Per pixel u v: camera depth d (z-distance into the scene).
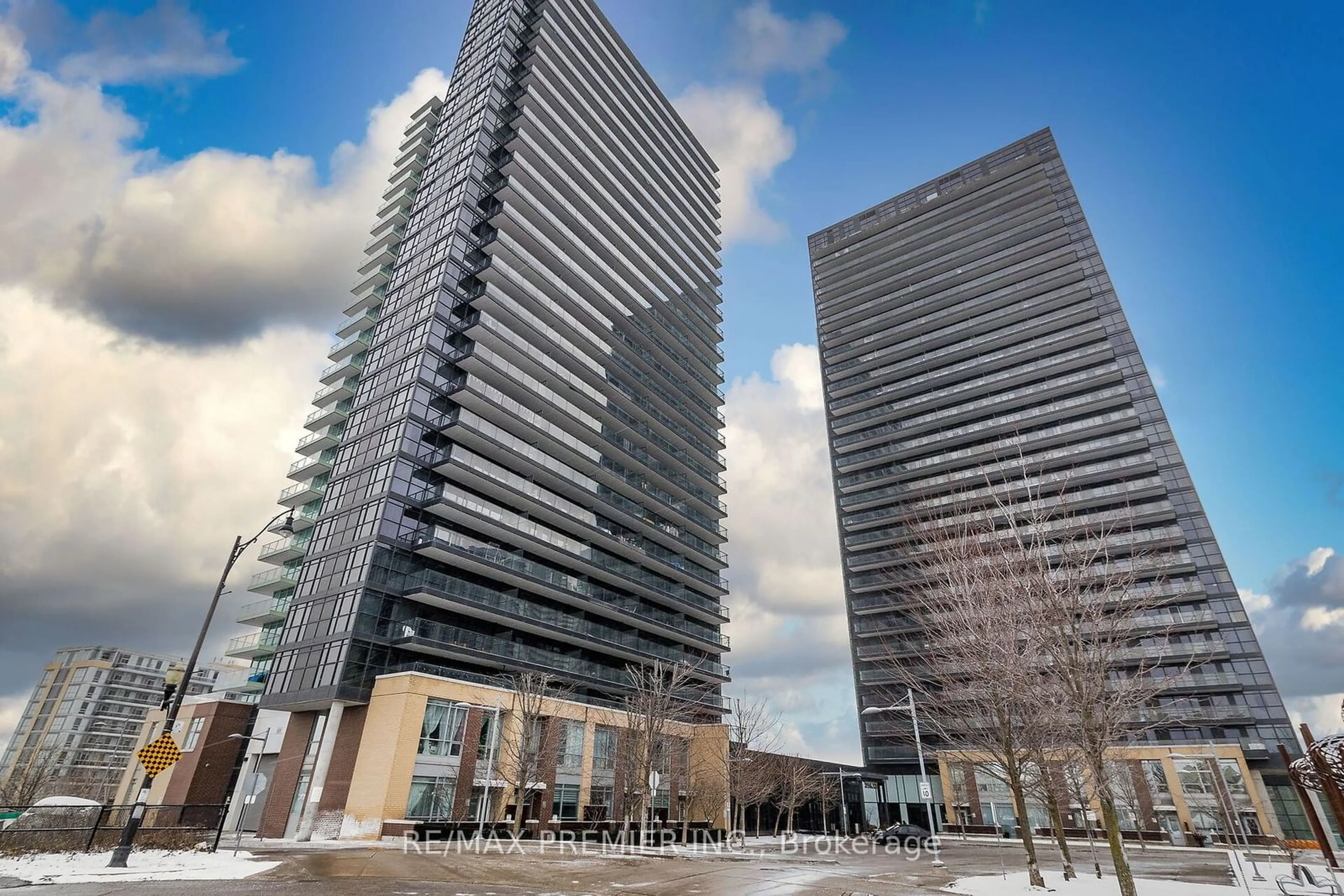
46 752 118.00
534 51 75.75
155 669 136.75
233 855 22.70
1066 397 85.25
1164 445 76.25
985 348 93.38
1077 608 17.77
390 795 35.59
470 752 39.75
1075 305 91.06
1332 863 20.97
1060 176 101.75
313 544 51.38
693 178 101.75
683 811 51.19
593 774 46.66
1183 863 31.95
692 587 72.25
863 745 75.94
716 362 89.06
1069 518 21.73
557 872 20.95
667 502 70.62
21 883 14.20
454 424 51.16
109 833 23.22
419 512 48.66
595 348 66.38
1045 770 20.61
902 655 73.94
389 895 14.29
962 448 88.38
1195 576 68.19
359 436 54.03
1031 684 19.53
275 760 43.84
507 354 57.44
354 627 42.34
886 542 84.44
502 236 61.75
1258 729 60.62
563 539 57.66
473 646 46.75
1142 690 18.58
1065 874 20.12
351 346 63.62
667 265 83.62
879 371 100.56
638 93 94.94
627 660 60.34
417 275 61.03
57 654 135.12
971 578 22.16
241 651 59.03
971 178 109.75
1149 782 56.44
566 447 60.09
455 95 77.06
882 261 109.88
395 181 77.31
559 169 72.56
